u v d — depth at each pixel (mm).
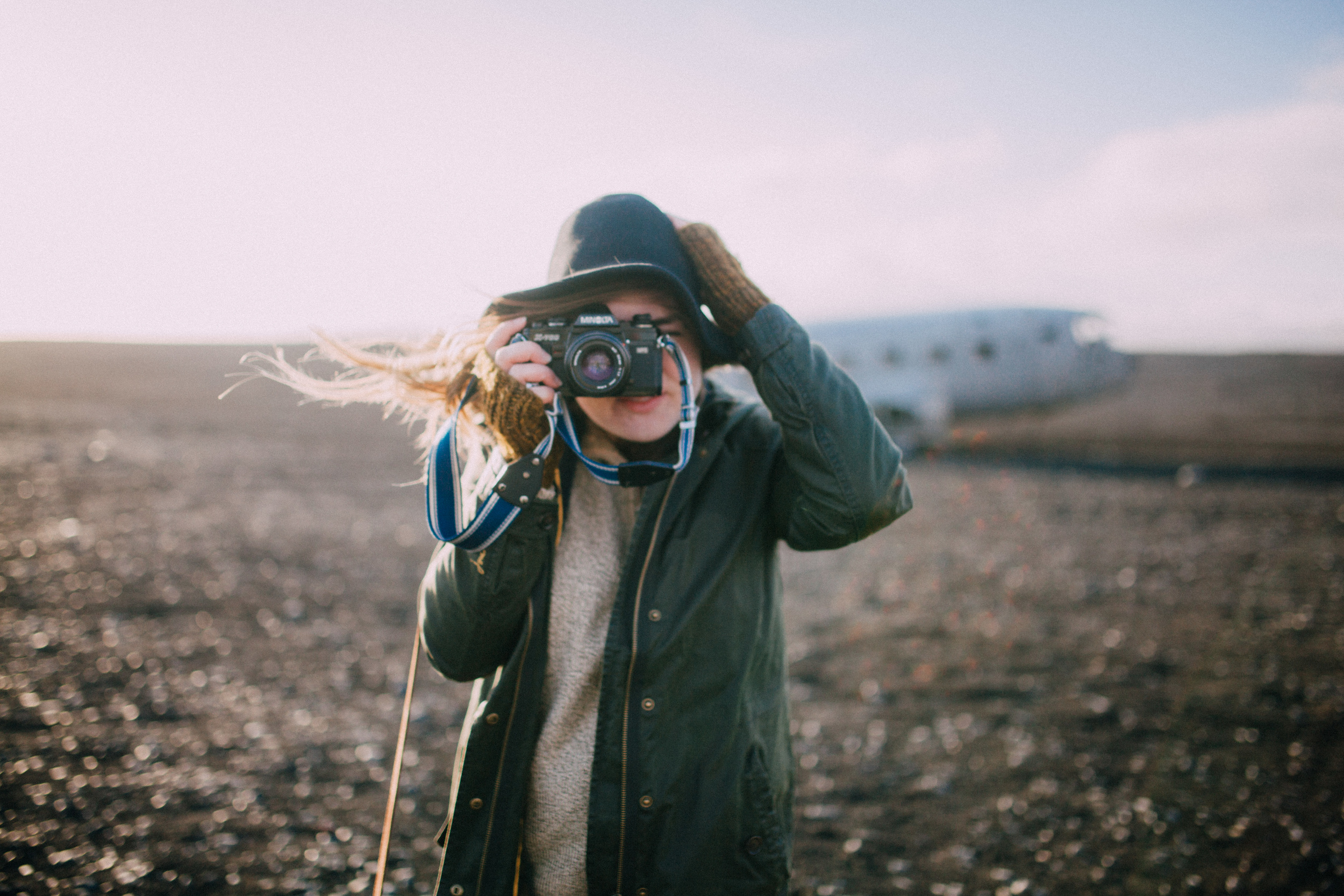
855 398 1341
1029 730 4176
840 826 3266
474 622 1287
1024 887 2840
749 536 1416
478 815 1326
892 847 3109
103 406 21562
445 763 3688
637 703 1283
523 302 1351
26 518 8602
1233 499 11312
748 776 1341
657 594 1311
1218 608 6340
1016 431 21078
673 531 1350
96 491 10320
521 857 1364
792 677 5012
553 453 1416
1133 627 5910
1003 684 4840
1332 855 3016
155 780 3383
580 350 1263
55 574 6559
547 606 1353
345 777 3518
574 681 1337
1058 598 6707
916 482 13367
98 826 3014
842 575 7547
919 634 5816
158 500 9859
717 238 1414
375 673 4797
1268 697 4562
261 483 11602
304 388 1583
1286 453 16469
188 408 22172
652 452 1439
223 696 4340
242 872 2785
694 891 1282
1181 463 15227
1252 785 3564
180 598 6066
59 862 2766
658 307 1363
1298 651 5320
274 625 5566
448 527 1271
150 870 2760
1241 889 2830
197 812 3164
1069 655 5340
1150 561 7918
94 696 4242
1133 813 3350
